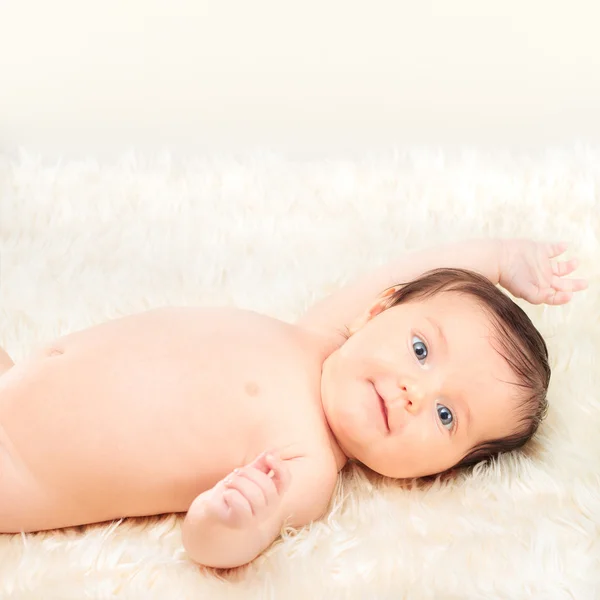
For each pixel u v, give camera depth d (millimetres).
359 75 2998
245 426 1614
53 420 1576
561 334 1937
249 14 2934
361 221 2316
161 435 1586
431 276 1842
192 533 1418
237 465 1601
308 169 2492
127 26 2932
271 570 1461
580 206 2344
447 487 1661
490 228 2277
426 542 1512
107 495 1573
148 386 1617
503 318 1747
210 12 2928
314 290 2131
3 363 1745
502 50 2977
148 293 2100
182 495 1598
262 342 1739
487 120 3023
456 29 2959
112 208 2348
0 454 1562
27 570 1440
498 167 2488
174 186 2424
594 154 2533
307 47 2967
